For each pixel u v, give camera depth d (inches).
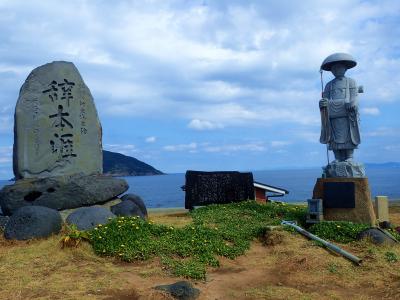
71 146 577.3
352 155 591.2
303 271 366.0
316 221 532.4
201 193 747.4
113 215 488.1
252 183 761.6
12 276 325.4
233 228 504.1
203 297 302.8
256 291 316.2
